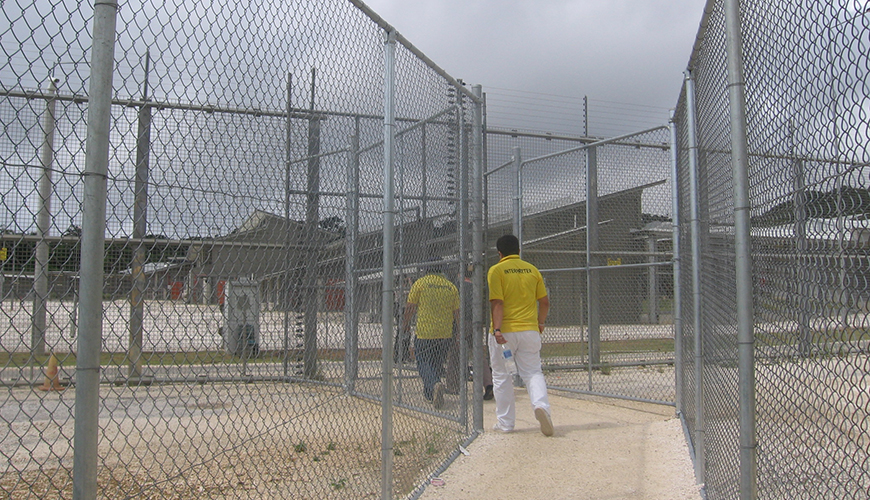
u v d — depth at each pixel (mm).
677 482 3617
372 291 3678
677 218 5598
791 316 1787
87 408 1607
